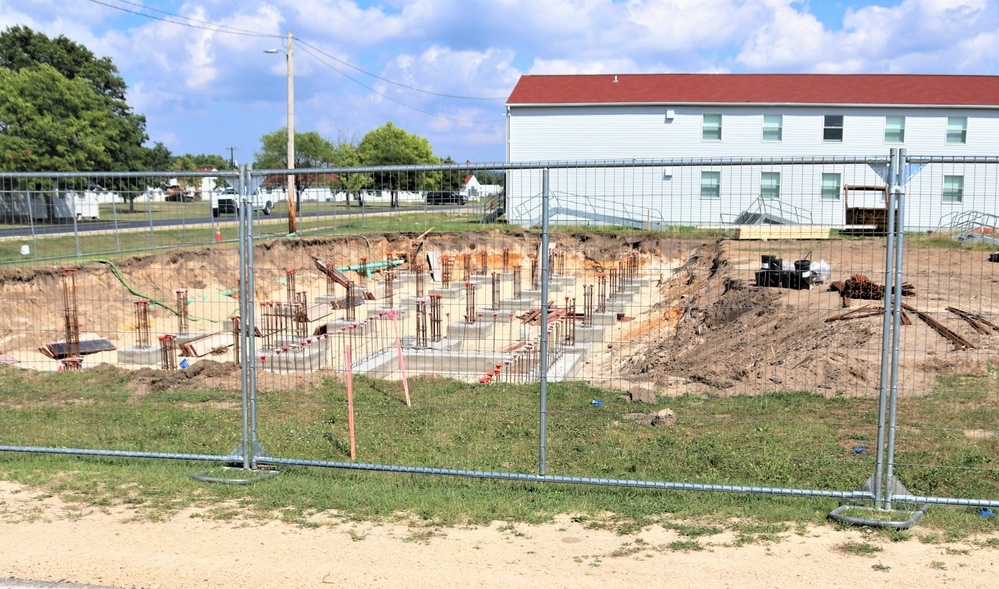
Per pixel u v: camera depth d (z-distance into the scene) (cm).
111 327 1934
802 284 1736
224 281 2456
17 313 1762
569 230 1293
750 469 762
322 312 2214
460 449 855
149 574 534
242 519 643
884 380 643
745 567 544
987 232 2511
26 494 704
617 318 2083
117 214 2022
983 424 874
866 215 2417
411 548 581
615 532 614
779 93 3700
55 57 5191
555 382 1235
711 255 2470
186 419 999
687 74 4019
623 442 866
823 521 631
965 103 3509
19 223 1620
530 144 3753
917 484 708
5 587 511
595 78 4009
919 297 1529
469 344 1811
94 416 1022
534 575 533
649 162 655
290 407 1073
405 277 2842
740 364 1248
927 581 520
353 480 749
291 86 3206
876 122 3569
